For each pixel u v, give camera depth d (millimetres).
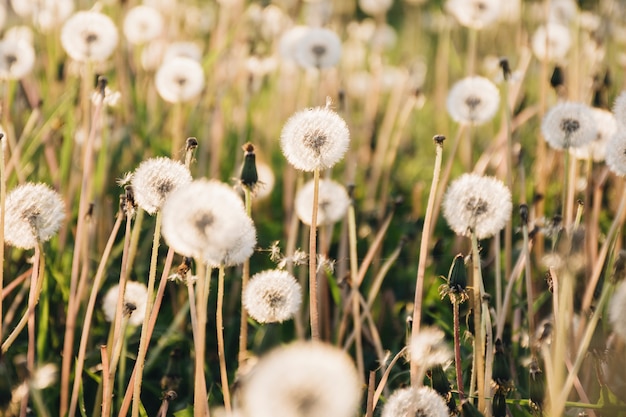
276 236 1368
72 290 1064
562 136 1074
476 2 1380
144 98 1577
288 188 1369
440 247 1229
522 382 1080
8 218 963
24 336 1153
